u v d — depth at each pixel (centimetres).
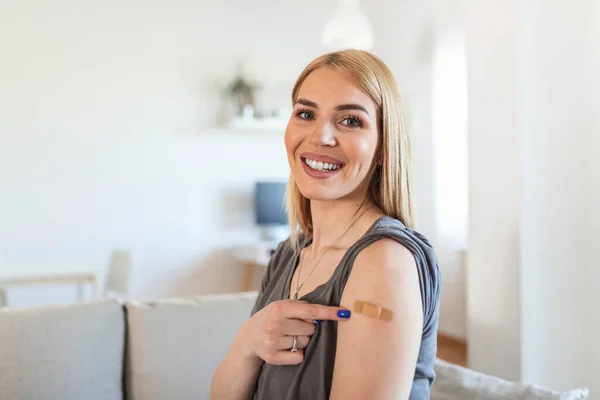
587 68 205
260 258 487
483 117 233
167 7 492
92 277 397
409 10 520
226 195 516
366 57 95
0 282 371
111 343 183
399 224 92
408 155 98
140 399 182
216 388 110
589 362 208
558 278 213
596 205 204
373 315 79
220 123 512
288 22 535
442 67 487
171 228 497
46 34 452
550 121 214
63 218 460
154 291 492
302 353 91
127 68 479
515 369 220
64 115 459
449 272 489
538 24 215
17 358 168
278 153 536
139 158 485
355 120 93
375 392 77
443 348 460
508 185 223
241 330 105
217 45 509
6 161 442
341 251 97
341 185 92
